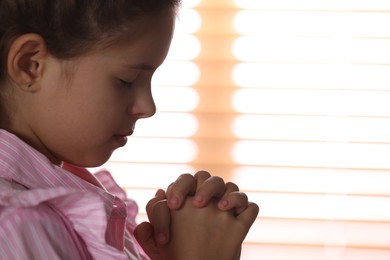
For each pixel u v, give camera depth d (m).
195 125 2.28
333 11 2.27
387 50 2.28
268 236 2.31
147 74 1.02
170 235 1.12
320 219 2.31
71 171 1.18
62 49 0.95
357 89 2.29
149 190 2.29
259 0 2.26
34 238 0.90
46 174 0.97
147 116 1.02
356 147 2.30
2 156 0.96
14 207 0.90
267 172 2.29
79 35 0.95
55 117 0.97
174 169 2.29
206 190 1.12
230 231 1.12
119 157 2.29
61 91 0.97
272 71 2.27
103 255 0.95
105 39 0.96
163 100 2.27
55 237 0.92
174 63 2.26
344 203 2.31
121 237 1.06
